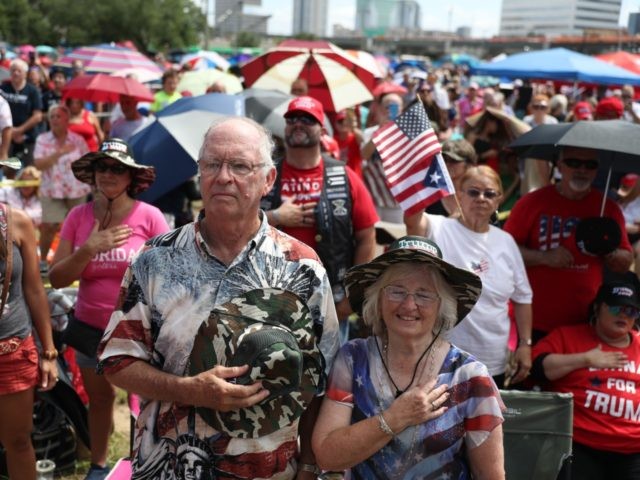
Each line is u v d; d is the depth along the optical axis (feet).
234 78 41.47
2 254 10.92
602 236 13.76
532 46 333.21
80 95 30.94
